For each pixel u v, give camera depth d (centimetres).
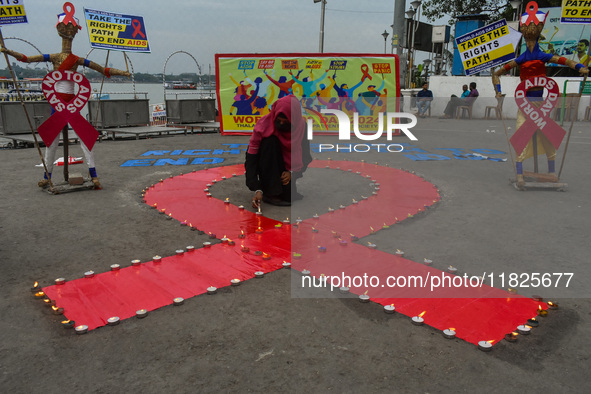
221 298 306
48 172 610
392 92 1156
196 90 1518
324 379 220
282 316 282
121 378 222
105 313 286
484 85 1820
